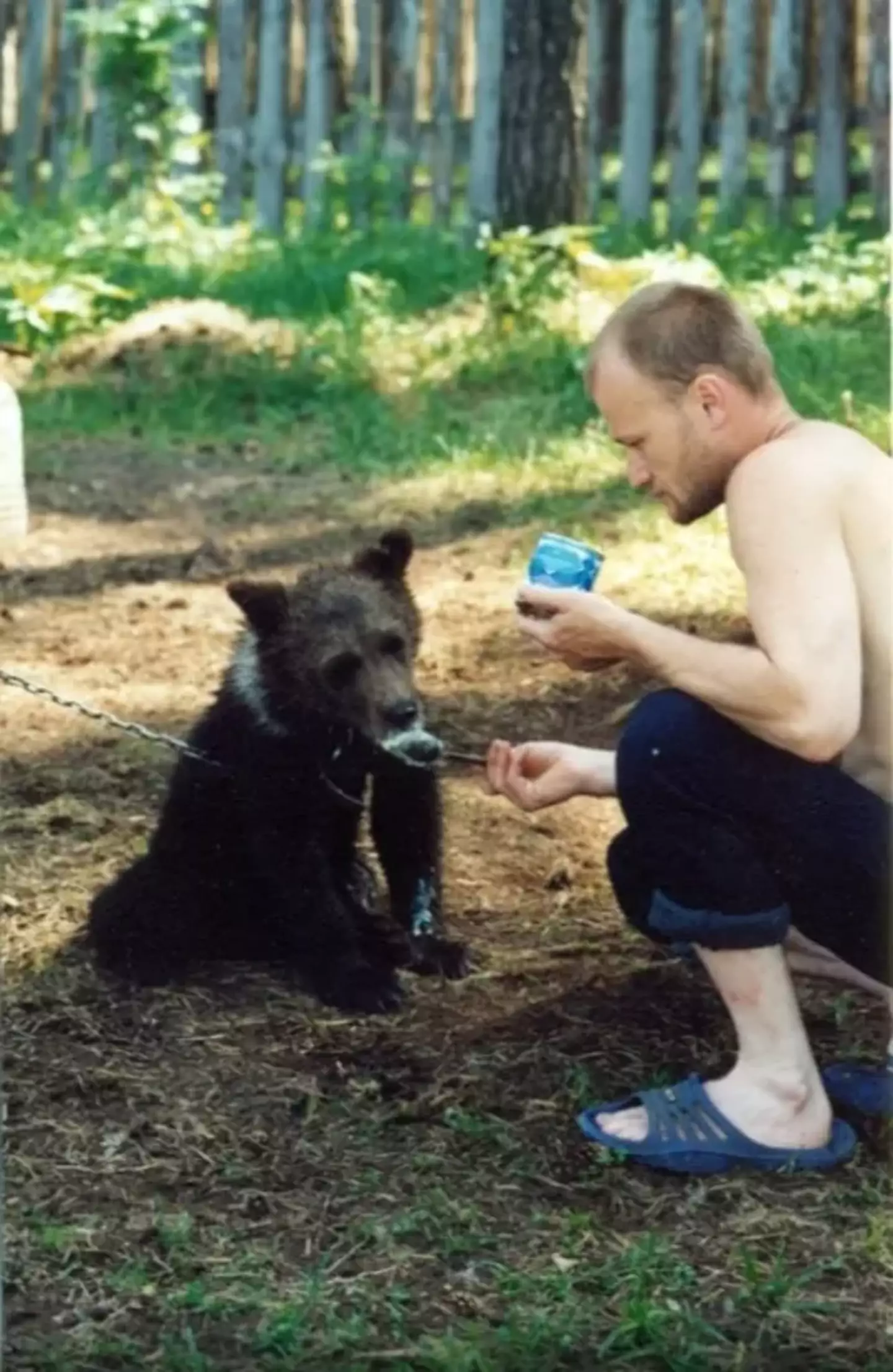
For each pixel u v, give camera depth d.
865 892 5.03
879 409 11.56
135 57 18.61
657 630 5.04
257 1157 5.32
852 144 16.72
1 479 10.67
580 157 16.48
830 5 16.30
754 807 5.03
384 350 13.87
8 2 19.61
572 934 6.70
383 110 18.45
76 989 6.26
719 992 5.52
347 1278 4.79
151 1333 4.59
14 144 19.80
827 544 4.88
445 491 11.51
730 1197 5.09
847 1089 5.47
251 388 13.46
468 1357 4.42
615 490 11.28
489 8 17.12
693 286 5.16
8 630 9.53
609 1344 4.51
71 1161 5.27
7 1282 4.74
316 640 6.46
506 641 9.27
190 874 6.51
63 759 8.02
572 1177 5.21
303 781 6.42
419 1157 5.28
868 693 5.02
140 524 11.18
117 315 14.99
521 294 14.20
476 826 7.45
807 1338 4.55
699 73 16.55
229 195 18.86
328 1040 6.00
